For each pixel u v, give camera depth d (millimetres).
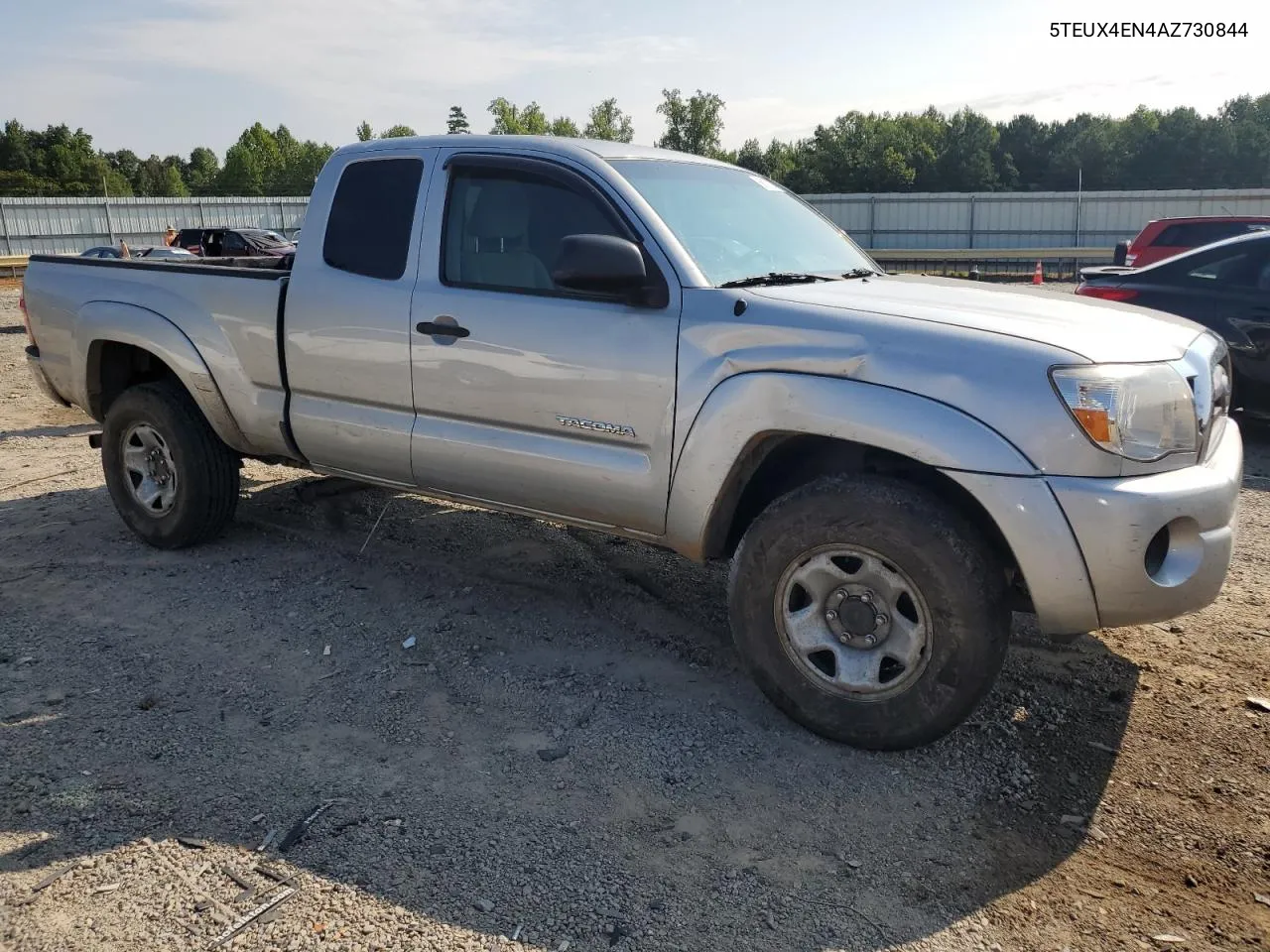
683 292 3414
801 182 74562
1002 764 3148
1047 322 3141
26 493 6227
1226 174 77812
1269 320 7109
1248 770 3105
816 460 3578
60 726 3350
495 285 3846
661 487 3482
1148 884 2609
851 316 3135
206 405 4719
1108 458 2844
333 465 4500
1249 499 6102
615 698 3570
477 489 4016
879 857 2711
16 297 25422
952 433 2898
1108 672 3752
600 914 2473
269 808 2895
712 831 2814
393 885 2566
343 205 4297
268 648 3975
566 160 3775
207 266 5043
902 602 3107
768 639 3295
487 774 3084
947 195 36281
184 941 2359
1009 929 2439
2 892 2529
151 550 5098
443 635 4090
